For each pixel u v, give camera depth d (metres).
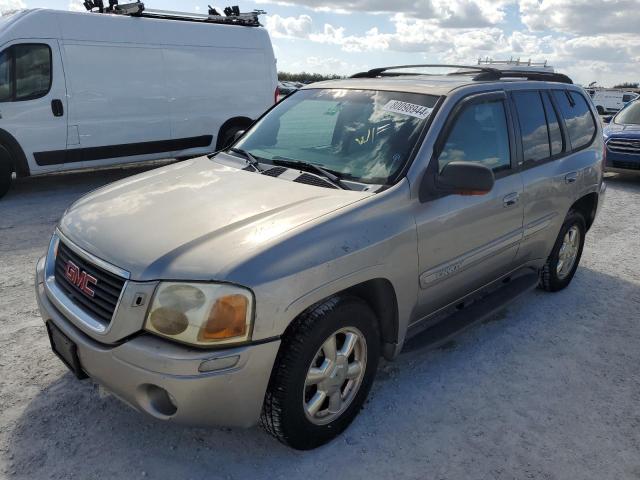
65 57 7.71
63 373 3.38
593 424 3.15
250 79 9.70
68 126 7.90
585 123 4.97
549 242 4.49
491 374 3.61
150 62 8.49
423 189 3.10
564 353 3.93
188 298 2.28
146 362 2.28
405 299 3.06
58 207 7.31
